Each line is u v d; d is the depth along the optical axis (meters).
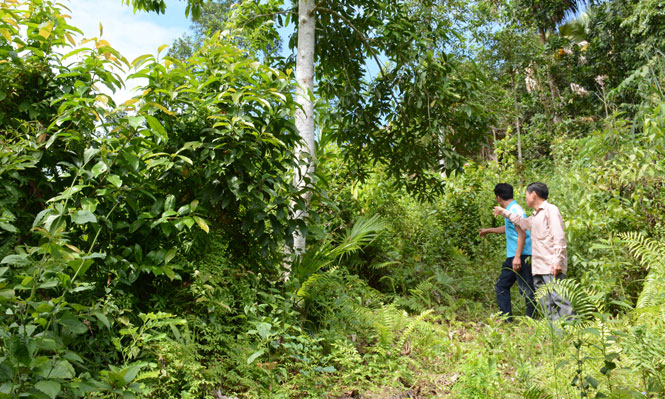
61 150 2.98
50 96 3.23
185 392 2.49
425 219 7.79
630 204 5.35
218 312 3.12
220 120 3.32
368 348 3.67
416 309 4.89
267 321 3.24
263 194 3.57
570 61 20.53
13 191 2.75
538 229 4.69
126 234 3.04
